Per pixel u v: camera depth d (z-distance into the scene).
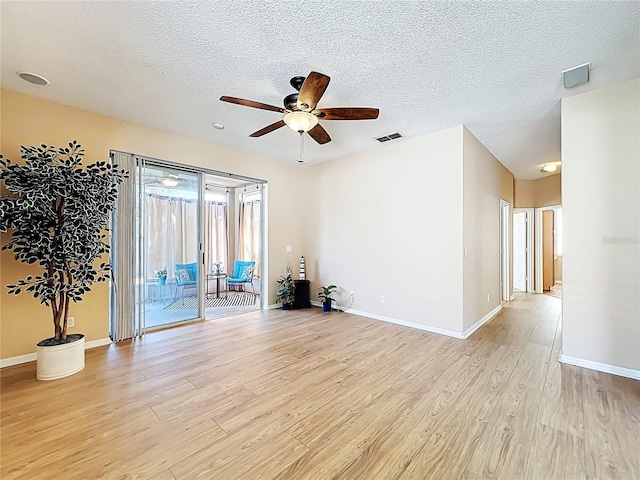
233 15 1.92
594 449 1.73
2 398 2.28
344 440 1.82
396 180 4.41
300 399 2.29
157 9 1.88
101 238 3.22
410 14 1.91
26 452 1.70
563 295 2.96
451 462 1.64
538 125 3.71
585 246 2.85
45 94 2.98
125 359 3.04
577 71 2.52
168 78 2.69
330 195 5.37
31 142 3.00
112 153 3.53
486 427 1.95
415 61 2.41
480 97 3.00
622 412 2.10
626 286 2.67
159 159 3.91
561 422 1.99
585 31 2.05
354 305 4.99
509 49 2.25
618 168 2.71
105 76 2.66
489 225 4.82
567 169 2.94
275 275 5.40
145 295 3.91
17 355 2.91
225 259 7.41
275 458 1.67
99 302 3.44
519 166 5.75
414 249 4.20
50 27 2.03
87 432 1.88
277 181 5.41
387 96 2.99
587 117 2.85
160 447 1.75
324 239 5.47
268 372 2.75
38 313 3.03
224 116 3.49
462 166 3.74
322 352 3.25
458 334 3.75
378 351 3.28
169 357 3.09
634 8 1.83
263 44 2.22
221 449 1.74
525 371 2.77
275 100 3.09
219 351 3.27
